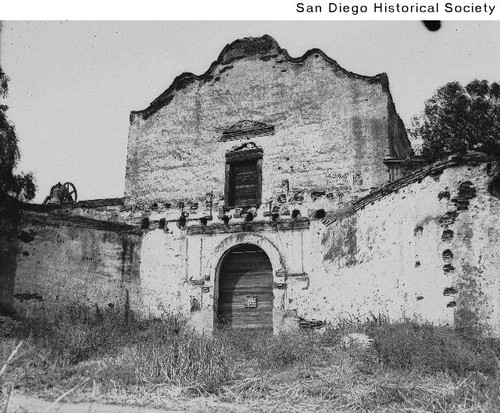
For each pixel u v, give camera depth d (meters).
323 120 17.95
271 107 18.67
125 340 14.38
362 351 10.82
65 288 16.95
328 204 17.14
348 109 17.78
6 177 17.50
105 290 17.62
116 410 8.04
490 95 15.71
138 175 19.55
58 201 20.77
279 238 17.25
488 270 11.64
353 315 14.79
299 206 17.39
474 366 9.49
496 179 12.06
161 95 20.08
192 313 17.47
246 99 19.03
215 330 17.02
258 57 19.31
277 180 17.88
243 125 18.81
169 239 18.47
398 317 13.20
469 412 7.42
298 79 18.61
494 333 11.23
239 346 12.77
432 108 16.25
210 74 19.70
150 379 9.78
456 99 15.79
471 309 11.60
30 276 16.47
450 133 15.74
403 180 13.75
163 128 19.77
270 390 9.20
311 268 16.66
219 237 17.92
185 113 19.64
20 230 16.61
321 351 11.43
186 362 10.17
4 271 16.08
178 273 18.00
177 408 8.26
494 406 7.45
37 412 7.62
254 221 17.64
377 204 14.62
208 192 18.52
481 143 15.24
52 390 9.26
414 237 13.12
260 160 18.27
